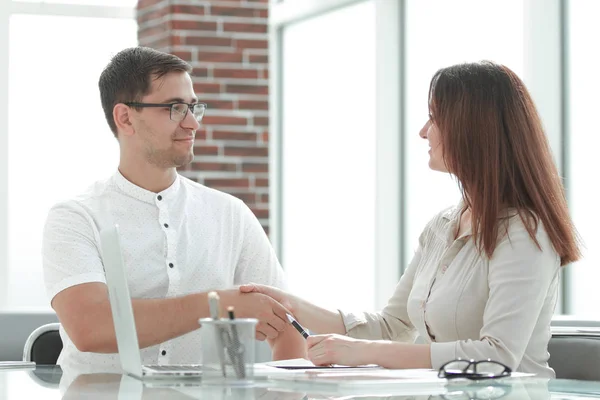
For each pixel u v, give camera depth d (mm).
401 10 6582
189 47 6230
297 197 7531
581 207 5191
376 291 6637
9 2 6293
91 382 2066
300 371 2166
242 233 3189
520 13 5492
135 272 2990
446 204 6234
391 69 6578
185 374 2084
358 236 6879
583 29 5152
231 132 6324
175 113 2973
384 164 6586
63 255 2846
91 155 6570
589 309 5129
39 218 6488
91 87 6566
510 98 2551
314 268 7352
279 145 7699
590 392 1847
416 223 6500
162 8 6293
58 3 6445
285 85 7633
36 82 6473
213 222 3133
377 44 6582
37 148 6473
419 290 2680
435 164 2676
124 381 2055
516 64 5527
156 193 3053
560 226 2482
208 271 3086
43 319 3627
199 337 3000
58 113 6520
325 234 7227
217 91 6289
